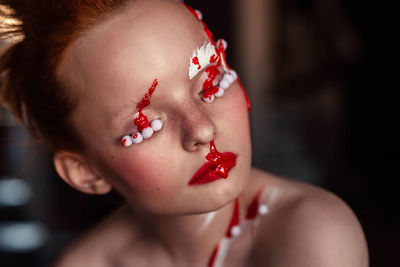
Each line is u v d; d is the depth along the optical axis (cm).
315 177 149
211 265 49
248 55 158
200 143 41
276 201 49
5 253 120
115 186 46
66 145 47
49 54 43
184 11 43
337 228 45
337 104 159
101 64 41
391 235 115
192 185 42
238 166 43
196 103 42
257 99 160
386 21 149
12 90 50
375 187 141
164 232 51
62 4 42
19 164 133
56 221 128
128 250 53
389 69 152
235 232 49
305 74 158
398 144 155
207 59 42
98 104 42
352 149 160
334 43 152
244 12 155
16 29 47
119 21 41
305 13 156
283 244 46
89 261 54
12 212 130
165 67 40
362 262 45
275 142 160
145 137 41
